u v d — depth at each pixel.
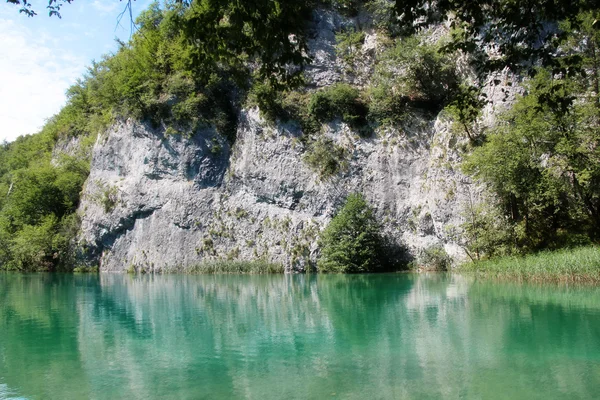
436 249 33.06
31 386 8.42
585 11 9.52
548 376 8.34
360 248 33.78
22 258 49.50
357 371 8.88
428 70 35.03
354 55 41.31
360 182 36.66
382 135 36.91
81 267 46.53
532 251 26.50
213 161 42.41
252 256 38.94
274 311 16.55
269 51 8.94
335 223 34.38
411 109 36.69
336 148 37.66
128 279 34.91
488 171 26.88
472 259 28.91
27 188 51.78
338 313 15.66
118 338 12.48
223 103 43.47
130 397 7.74
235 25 8.41
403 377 8.44
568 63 9.95
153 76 44.53
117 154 46.94
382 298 19.11
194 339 12.16
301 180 38.19
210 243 40.69
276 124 39.72
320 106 38.31
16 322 15.29
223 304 18.80
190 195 42.12
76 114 63.88
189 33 8.59
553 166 26.48
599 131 25.47
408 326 13.09
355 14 42.81
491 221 28.44
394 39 39.78
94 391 8.09
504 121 28.56
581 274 20.88
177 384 8.38
